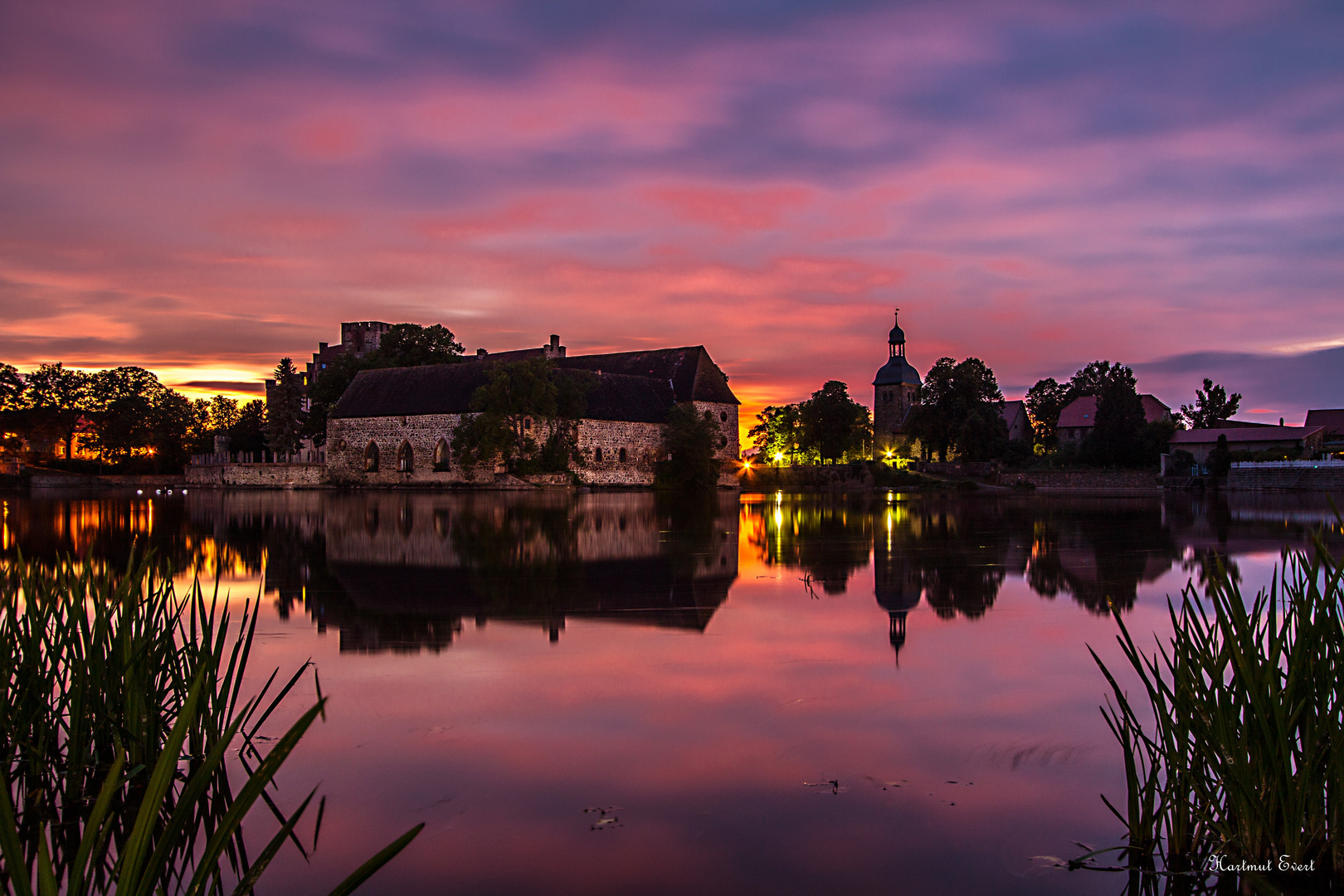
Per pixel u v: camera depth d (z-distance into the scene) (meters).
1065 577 24.62
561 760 10.38
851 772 10.05
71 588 11.66
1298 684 8.34
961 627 17.48
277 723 11.64
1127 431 112.00
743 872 8.01
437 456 93.00
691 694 12.83
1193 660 8.96
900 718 11.81
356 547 32.47
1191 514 52.19
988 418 113.69
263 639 16.30
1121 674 13.92
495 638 16.39
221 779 9.97
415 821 8.94
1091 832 8.76
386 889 7.72
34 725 10.45
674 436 94.44
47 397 136.50
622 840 8.55
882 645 15.95
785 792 9.56
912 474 107.00
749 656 15.04
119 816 9.29
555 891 7.70
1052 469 110.00
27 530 41.22
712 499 72.38
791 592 21.91
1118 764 10.32
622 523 44.31
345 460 98.81
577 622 17.92
